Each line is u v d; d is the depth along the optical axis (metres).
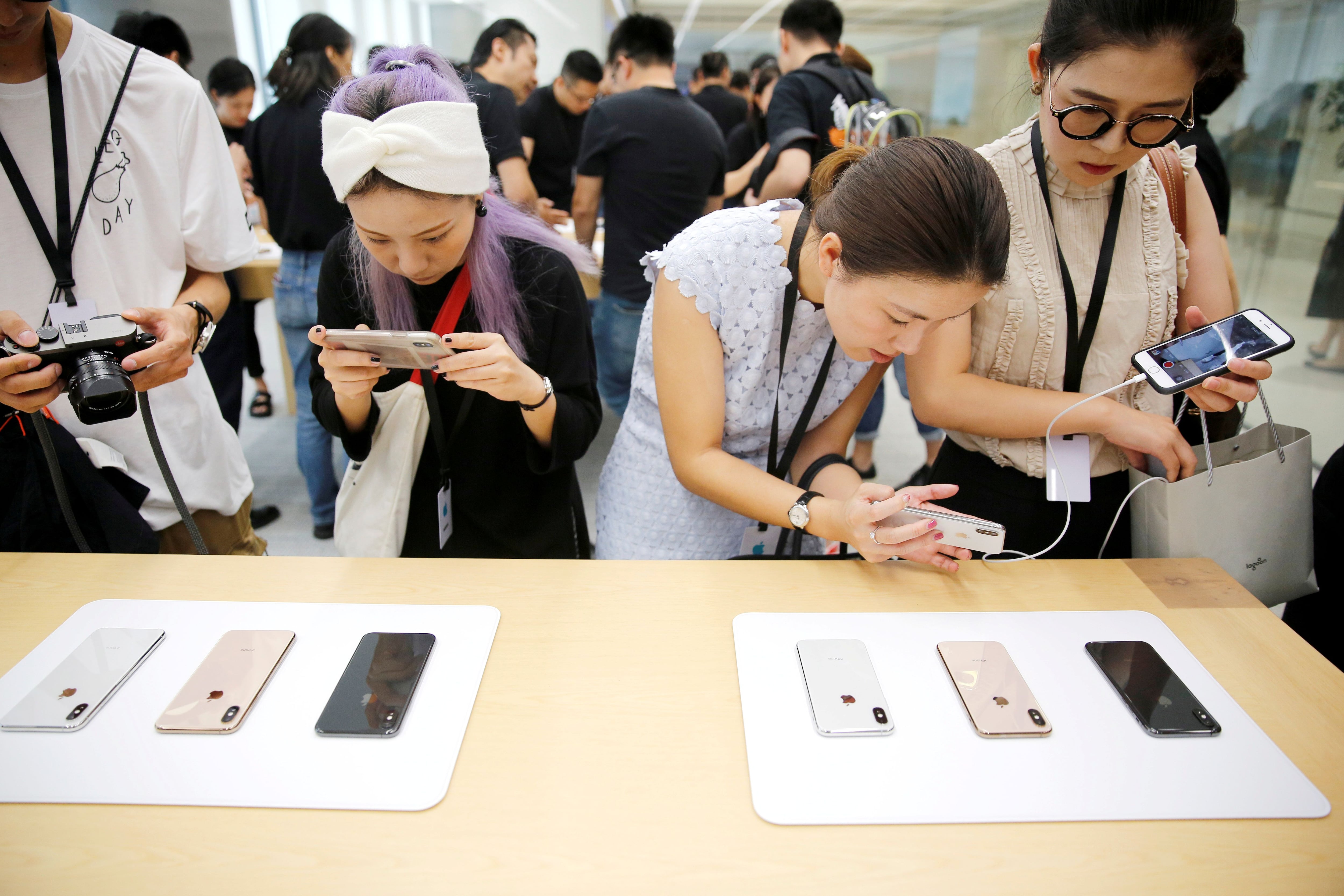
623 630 0.86
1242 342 0.90
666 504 1.19
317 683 0.77
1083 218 1.01
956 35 6.53
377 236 0.96
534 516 1.25
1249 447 1.03
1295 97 3.13
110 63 1.17
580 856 0.61
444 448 1.14
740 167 4.06
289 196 2.27
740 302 1.00
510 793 0.66
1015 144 1.01
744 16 9.04
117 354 0.99
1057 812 0.65
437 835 0.63
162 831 0.62
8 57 1.08
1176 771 0.69
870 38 8.96
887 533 0.87
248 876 0.59
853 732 0.72
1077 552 1.16
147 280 1.23
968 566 0.99
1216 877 0.60
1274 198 3.27
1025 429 1.01
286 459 3.05
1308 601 1.20
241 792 0.66
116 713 0.73
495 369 0.95
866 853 0.62
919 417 1.09
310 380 1.19
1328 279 3.05
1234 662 0.82
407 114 0.91
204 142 1.27
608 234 2.67
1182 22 0.77
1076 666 0.81
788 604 0.91
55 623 0.85
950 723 0.73
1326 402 3.09
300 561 0.98
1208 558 1.00
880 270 0.79
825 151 2.64
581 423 1.14
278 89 2.24
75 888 0.58
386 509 1.13
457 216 0.97
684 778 0.68
